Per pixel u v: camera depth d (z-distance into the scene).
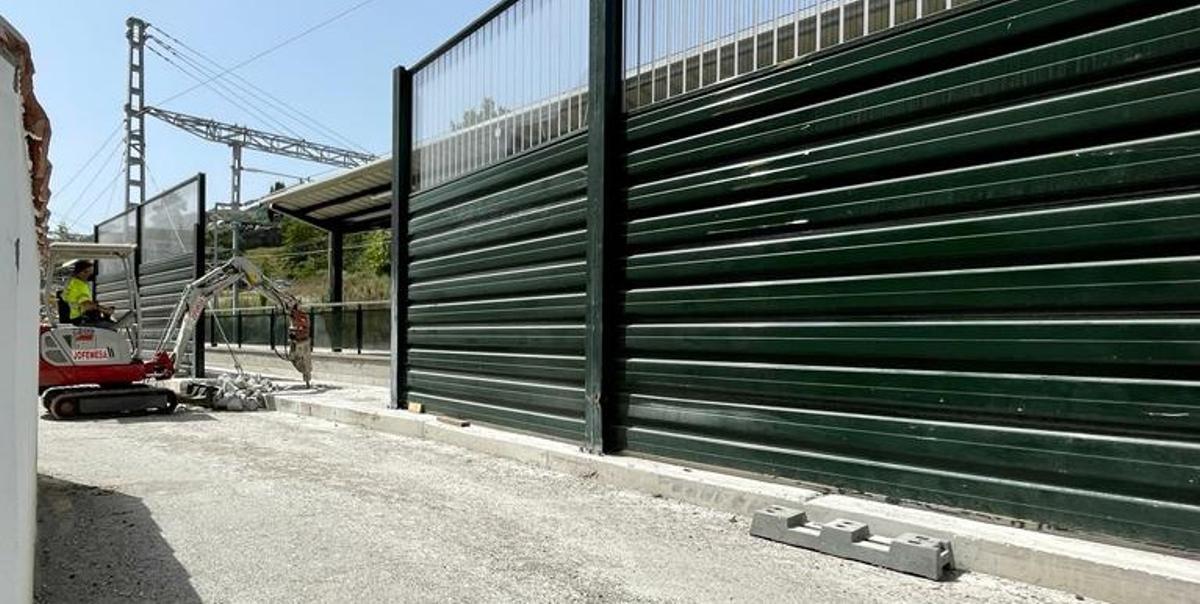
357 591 4.25
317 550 4.98
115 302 22.64
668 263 6.63
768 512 5.15
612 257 7.17
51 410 12.01
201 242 17.19
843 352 5.37
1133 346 4.10
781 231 5.80
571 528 5.42
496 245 9.00
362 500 6.30
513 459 7.95
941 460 4.92
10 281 2.36
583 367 7.51
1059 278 4.37
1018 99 4.62
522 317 8.47
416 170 10.99
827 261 5.46
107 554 4.92
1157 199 4.05
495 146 9.10
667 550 4.91
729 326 6.13
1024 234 4.51
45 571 4.59
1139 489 4.11
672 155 6.66
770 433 5.87
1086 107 4.30
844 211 5.38
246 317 21.48
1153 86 4.07
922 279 4.96
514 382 8.60
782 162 5.79
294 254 39.94
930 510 4.95
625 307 7.06
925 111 5.01
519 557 4.80
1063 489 4.38
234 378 15.27
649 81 6.98
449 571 4.56
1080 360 4.30
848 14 5.49
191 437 9.98
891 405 5.14
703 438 6.42
